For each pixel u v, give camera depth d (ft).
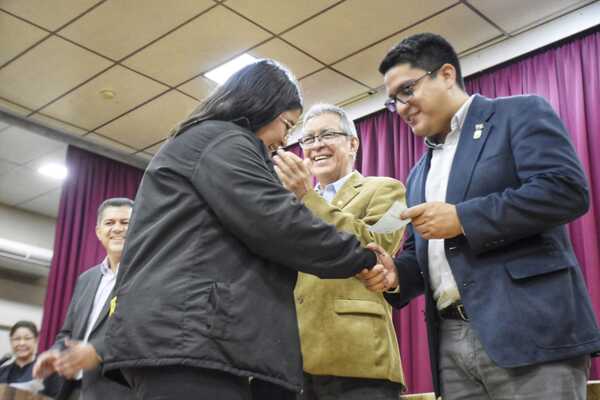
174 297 3.80
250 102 4.64
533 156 4.49
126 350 3.75
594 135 12.94
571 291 4.31
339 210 5.44
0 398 4.53
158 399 3.70
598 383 5.33
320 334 5.65
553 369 4.15
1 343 23.93
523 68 14.55
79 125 18.86
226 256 4.03
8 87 16.98
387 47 15.02
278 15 14.01
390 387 5.68
